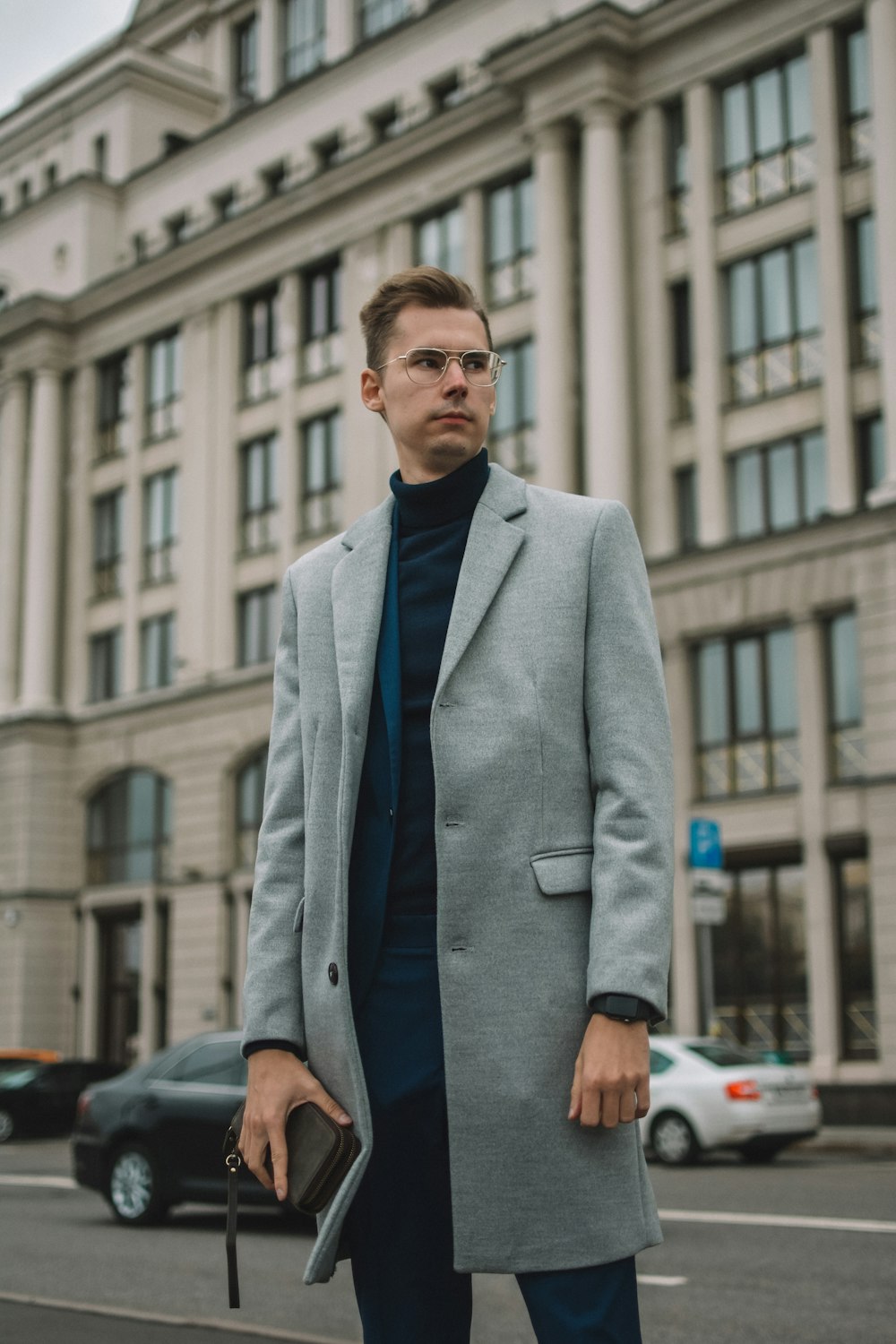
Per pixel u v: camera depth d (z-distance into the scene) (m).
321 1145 2.16
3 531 39.53
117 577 37.66
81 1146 11.96
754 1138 15.70
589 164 27.72
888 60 24.17
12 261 41.28
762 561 24.67
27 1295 7.87
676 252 27.16
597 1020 2.07
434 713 2.24
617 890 2.13
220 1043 11.91
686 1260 8.52
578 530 2.37
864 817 23.06
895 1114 21.78
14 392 39.78
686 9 26.89
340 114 34.28
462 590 2.31
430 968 2.23
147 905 34.84
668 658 25.80
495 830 2.19
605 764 2.24
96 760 36.72
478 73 31.47
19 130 43.22
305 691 2.47
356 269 32.59
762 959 24.17
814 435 24.97
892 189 23.88
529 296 29.14
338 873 2.27
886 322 23.66
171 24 42.25
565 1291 2.10
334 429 33.19
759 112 26.42
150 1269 8.91
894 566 23.08
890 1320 6.61
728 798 24.75
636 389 27.36
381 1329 2.25
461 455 2.44
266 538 34.28
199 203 37.66
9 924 36.34
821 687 23.92
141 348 37.75
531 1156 2.11
